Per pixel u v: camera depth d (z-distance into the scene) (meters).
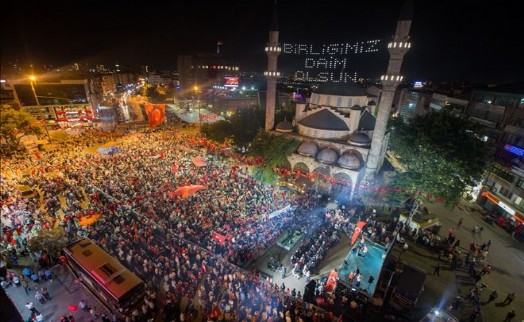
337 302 24.70
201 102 116.38
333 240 32.00
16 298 23.33
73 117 80.31
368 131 48.56
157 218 31.84
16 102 72.00
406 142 39.47
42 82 75.19
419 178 36.03
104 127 78.81
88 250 24.28
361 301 24.58
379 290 24.75
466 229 37.47
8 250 26.39
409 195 37.53
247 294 23.66
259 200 37.28
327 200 42.19
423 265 29.53
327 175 45.53
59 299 23.38
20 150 55.78
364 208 39.25
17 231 28.48
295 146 47.50
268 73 50.22
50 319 21.59
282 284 25.89
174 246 28.08
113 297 20.59
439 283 27.38
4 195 35.12
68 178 40.66
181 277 24.81
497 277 28.94
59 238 26.91
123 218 31.77
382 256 29.97
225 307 22.44
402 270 27.02
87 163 46.03
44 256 26.00
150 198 34.84
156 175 42.09
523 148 36.81
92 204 33.72
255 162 47.72
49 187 36.94
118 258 26.64
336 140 47.47
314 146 47.06
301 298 24.44
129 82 187.12
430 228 34.75
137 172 42.69
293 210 36.31
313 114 50.31
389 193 38.66
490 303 25.64
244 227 31.14
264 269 27.98
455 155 34.81
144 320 21.55
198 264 26.64
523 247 34.06
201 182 40.53
